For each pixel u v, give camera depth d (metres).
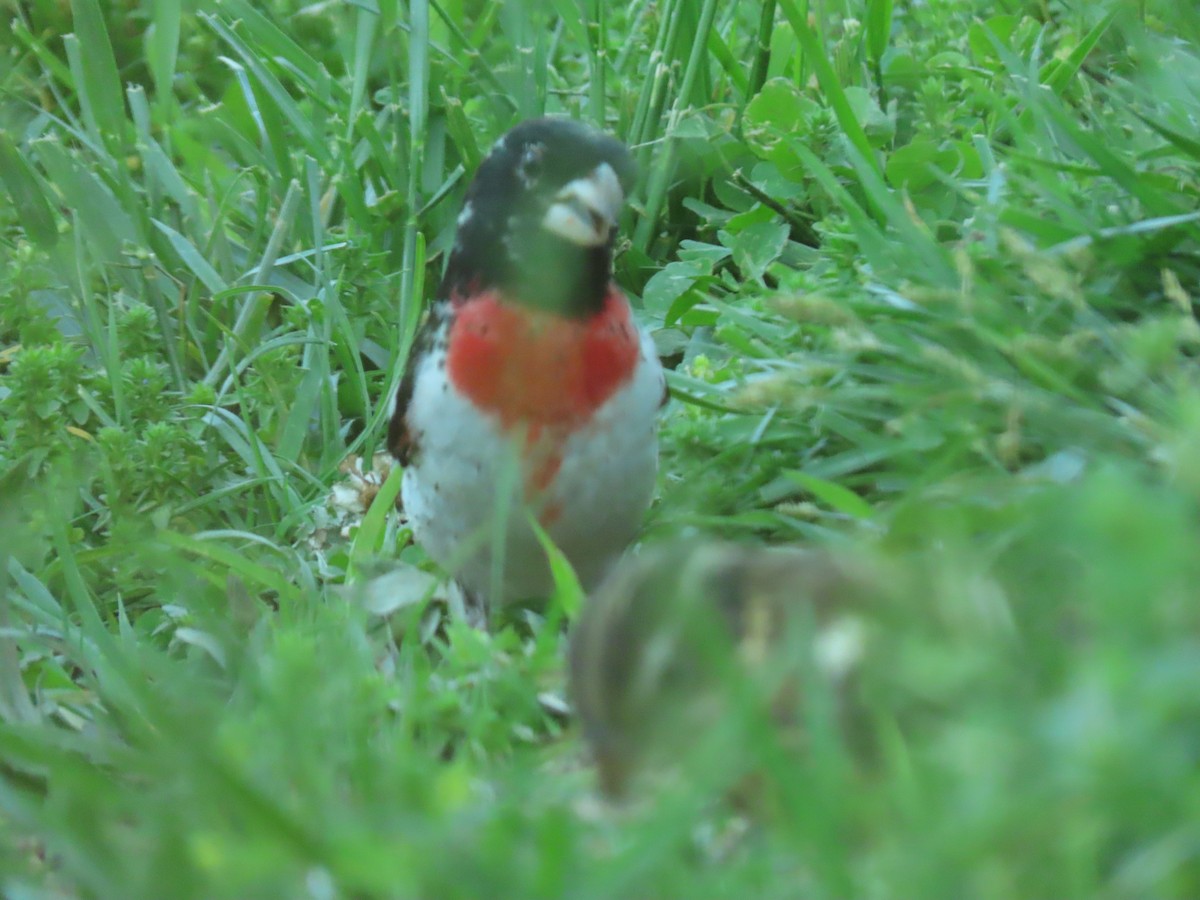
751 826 4.53
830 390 7.20
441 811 4.21
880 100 10.95
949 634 4.15
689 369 8.90
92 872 4.31
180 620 7.51
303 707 5.13
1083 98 9.62
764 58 10.94
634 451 7.21
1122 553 3.71
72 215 10.73
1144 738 3.45
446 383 7.08
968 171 9.48
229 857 3.94
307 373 9.72
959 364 6.50
